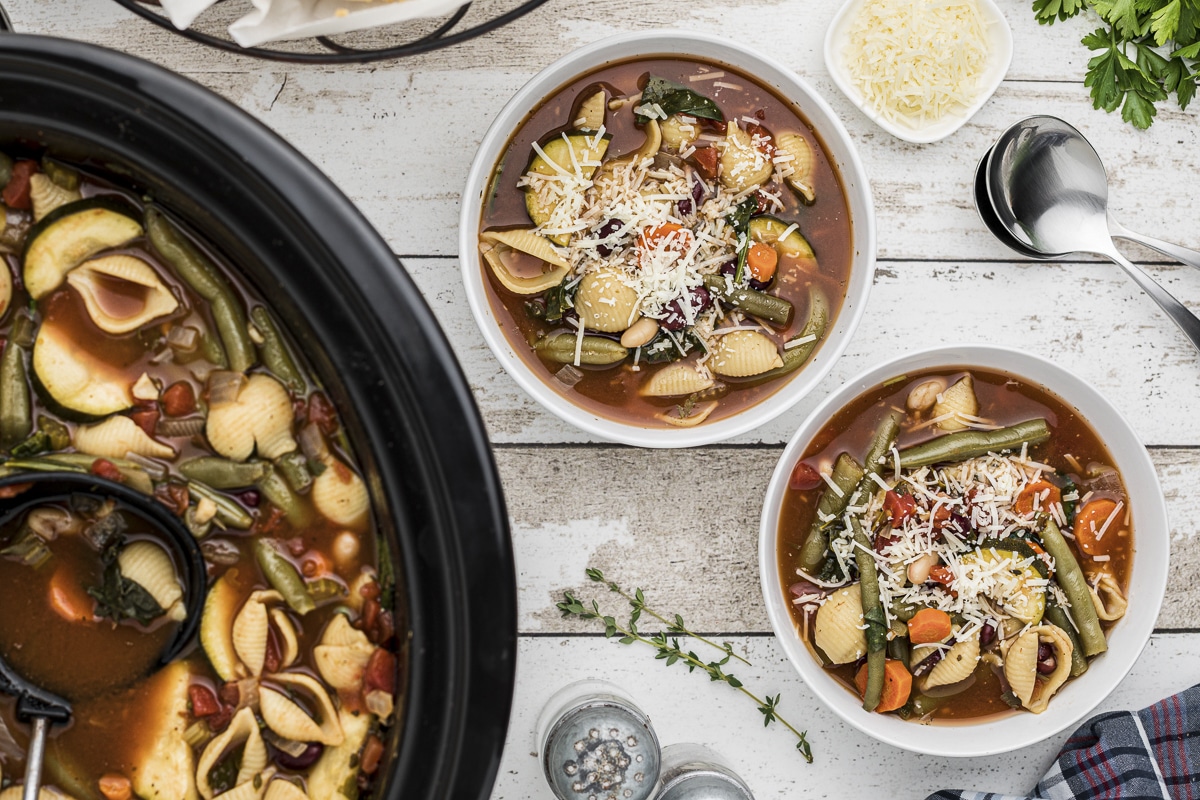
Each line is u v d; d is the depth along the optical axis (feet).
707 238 4.75
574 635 5.24
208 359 3.82
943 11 5.03
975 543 4.92
